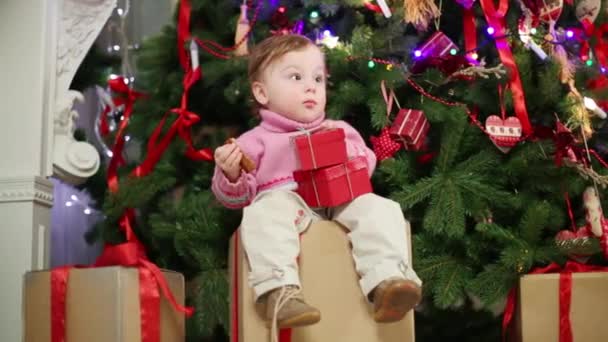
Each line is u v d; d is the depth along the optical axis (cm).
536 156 178
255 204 148
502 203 176
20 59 202
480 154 179
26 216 193
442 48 184
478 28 195
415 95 189
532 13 195
